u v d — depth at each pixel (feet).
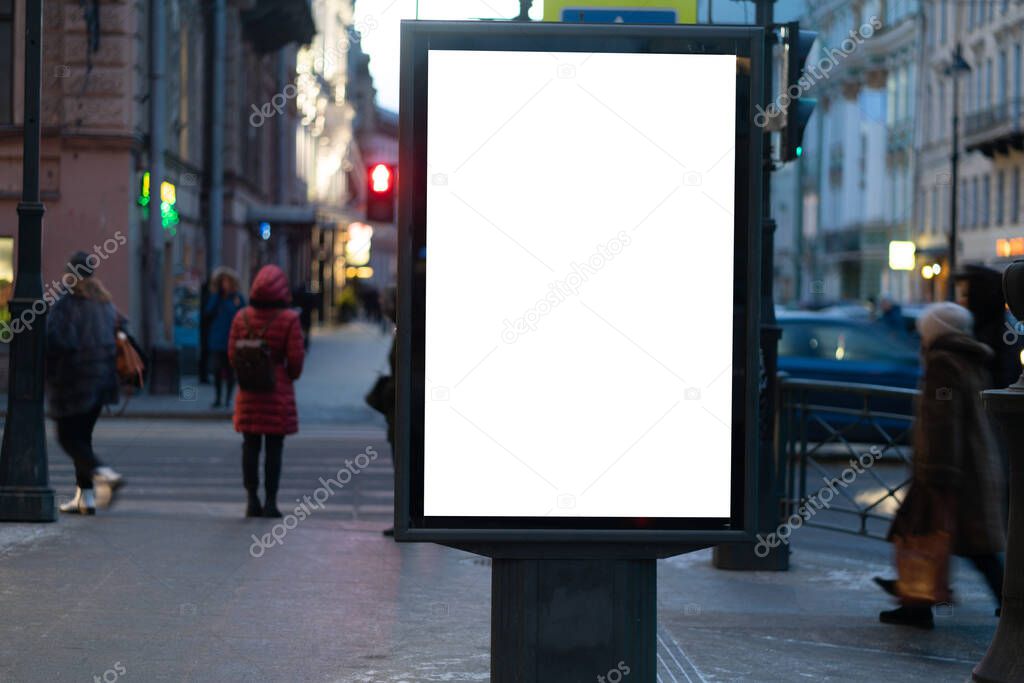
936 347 31.19
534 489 19.06
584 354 19.02
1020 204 213.25
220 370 89.86
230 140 152.76
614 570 19.19
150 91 102.73
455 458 18.97
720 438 19.17
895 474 42.09
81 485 44.14
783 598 34.86
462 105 18.83
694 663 26.11
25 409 41.86
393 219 85.61
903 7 278.05
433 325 18.90
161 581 32.58
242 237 161.79
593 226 18.98
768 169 39.01
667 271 19.04
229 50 153.58
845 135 305.32
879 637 29.50
